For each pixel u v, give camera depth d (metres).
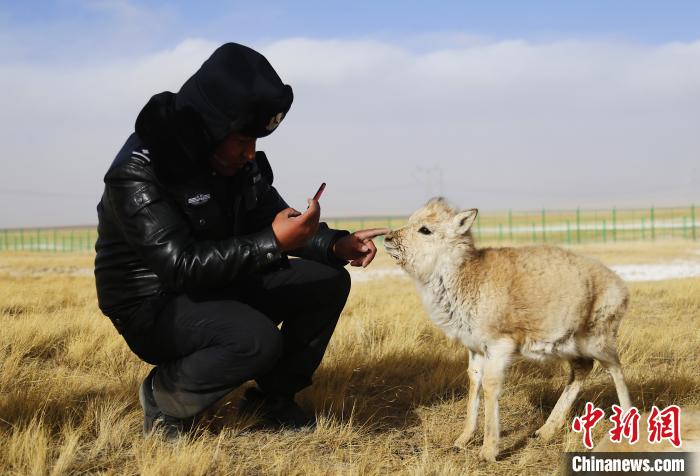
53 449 2.17
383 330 3.85
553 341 2.40
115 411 2.39
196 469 2.02
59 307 5.33
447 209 2.55
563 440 2.39
